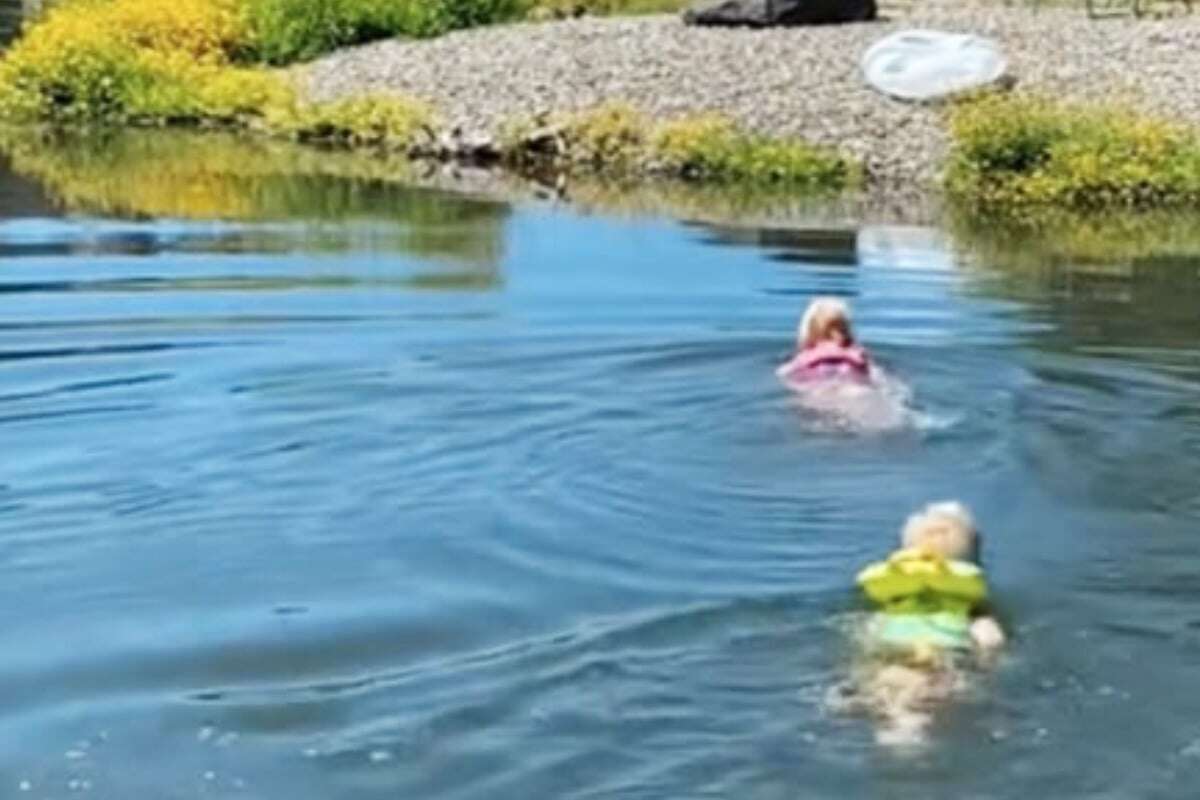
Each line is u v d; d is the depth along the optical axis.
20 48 26.58
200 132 23.88
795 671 6.43
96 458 8.97
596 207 17.88
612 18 28.78
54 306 12.22
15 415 9.68
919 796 5.59
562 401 9.80
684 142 20.80
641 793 5.61
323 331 11.52
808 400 9.73
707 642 6.70
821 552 7.73
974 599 6.70
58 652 6.82
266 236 15.49
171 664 6.71
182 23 27.14
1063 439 9.22
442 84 24.22
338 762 5.89
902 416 9.48
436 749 5.94
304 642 6.89
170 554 7.79
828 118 21.84
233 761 5.93
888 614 6.75
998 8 28.86
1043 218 18.02
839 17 26.45
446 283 13.20
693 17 26.52
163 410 9.77
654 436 9.19
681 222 16.83
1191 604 7.11
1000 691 6.23
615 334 11.36
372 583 7.46
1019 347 11.32
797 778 5.68
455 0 28.45
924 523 7.04
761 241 15.70
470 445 9.09
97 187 18.64
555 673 6.46
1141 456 8.98
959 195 19.41
